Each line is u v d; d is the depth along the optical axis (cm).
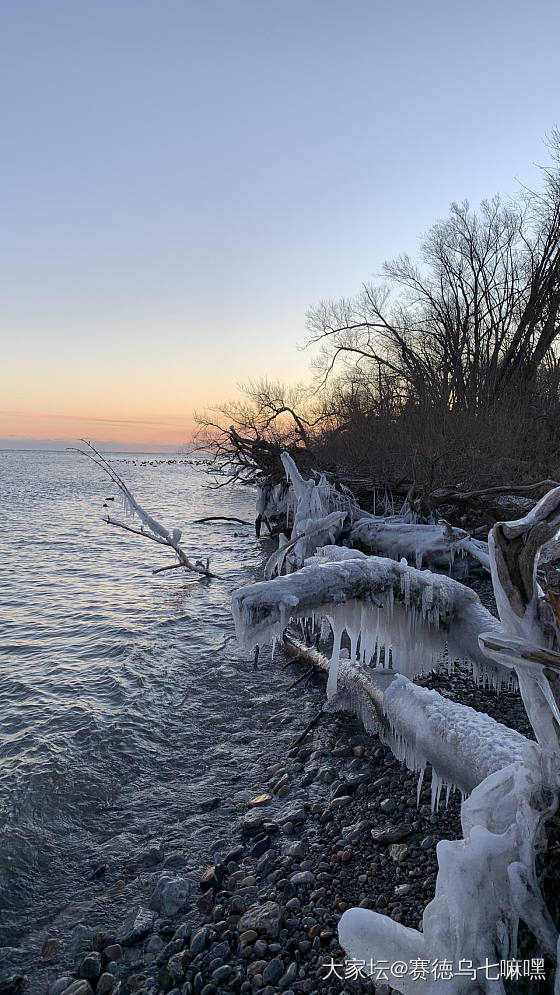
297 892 375
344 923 245
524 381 2570
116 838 459
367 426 2172
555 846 245
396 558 1299
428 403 2178
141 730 646
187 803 504
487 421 1950
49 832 469
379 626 527
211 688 764
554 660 246
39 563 1808
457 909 245
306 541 1351
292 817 462
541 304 2794
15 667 873
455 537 1223
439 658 585
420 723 434
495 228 3108
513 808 279
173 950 343
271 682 775
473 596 569
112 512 3331
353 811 460
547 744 259
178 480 7725
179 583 1482
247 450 2138
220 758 581
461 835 411
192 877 405
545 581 254
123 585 1476
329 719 629
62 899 397
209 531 2492
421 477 1606
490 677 585
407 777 497
